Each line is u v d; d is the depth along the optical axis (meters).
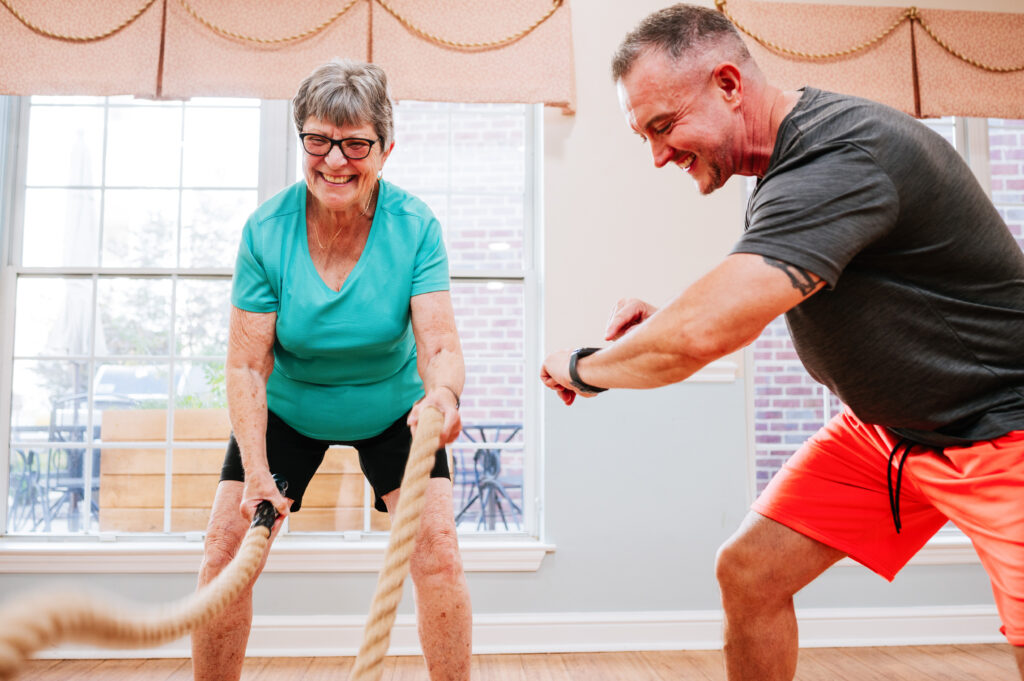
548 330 3.41
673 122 1.37
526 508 3.44
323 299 1.71
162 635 0.77
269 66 3.32
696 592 3.30
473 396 3.61
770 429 3.81
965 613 3.35
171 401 3.40
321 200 1.64
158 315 3.48
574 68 3.51
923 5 3.69
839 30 3.58
